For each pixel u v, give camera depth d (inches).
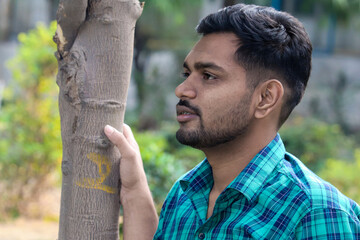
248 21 59.7
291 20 62.4
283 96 61.6
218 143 61.0
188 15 471.8
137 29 466.3
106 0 62.8
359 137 446.6
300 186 58.0
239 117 59.9
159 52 480.7
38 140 261.3
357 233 56.4
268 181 60.1
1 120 258.7
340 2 448.5
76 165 64.6
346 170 249.3
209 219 59.9
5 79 471.5
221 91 59.6
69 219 65.3
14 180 262.1
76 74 63.1
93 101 63.2
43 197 271.0
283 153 63.2
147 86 457.7
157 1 423.8
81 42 63.4
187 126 61.0
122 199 68.7
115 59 63.6
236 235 57.2
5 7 484.1
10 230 242.8
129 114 444.8
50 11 491.8
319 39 509.4
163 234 68.3
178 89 61.2
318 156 327.6
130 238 68.8
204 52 60.6
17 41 485.4
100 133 63.8
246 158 62.2
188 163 281.4
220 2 471.2
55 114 259.6
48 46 259.4
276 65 60.1
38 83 259.6
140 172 68.0
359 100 483.8
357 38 510.9
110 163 65.3
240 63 59.5
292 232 56.1
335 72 507.5
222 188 64.3
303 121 359.6
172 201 70.7
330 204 56.7
